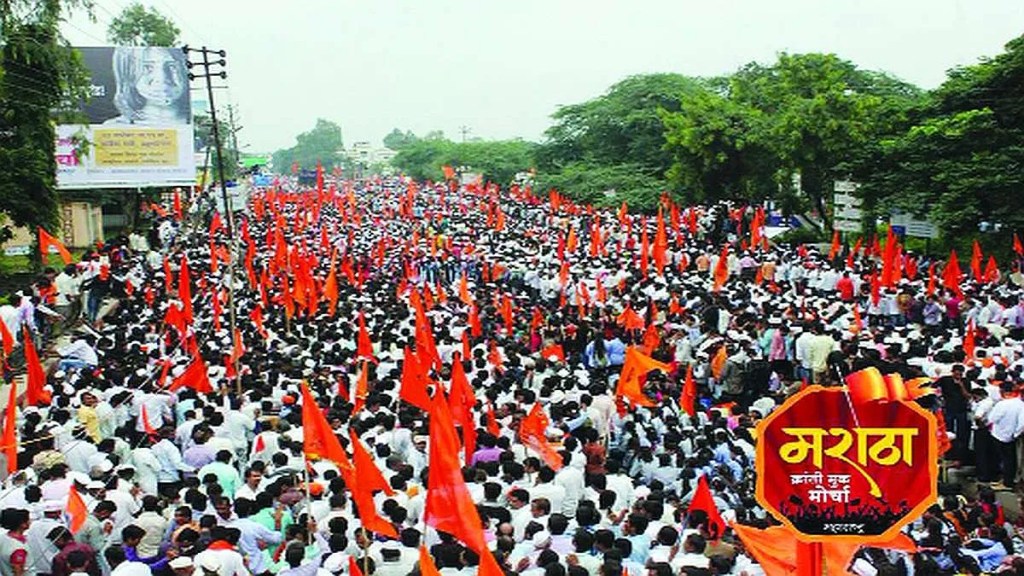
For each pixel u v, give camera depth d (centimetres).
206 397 1745
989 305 2434
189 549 1140
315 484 1339
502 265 3628
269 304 2916
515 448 1514
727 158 5006
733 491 1412
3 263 3738
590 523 1196
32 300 2428
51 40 3189
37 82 3206
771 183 4969
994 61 3412
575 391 1819
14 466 1302
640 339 2412
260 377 1922
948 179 3247
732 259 3572
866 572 1066
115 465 1424
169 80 4628
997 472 1684
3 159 3142
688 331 2450
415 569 1072
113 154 4541
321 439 1157
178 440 1555
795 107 4369
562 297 3114
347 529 1208
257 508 1238
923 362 1941
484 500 1281
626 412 1750
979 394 1709
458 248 4153
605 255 3709
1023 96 3322
